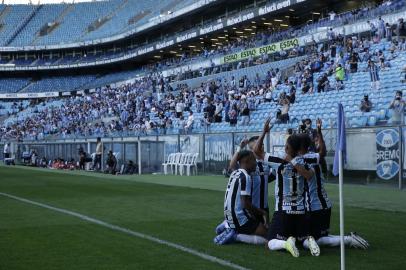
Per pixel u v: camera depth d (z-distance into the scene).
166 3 64.38
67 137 38.25
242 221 7.10
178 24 58.09
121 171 24.97
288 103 22.66
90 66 69.94
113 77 67.19
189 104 36.56
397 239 7.42
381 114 20.03
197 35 51.94
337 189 14.98
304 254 6.47
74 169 29.72
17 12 79.56
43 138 42.81
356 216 9.68
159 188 16.16
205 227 8.58
